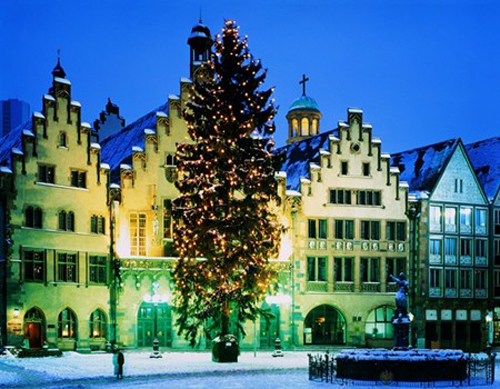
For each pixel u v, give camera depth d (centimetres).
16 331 5262
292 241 6469
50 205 5559
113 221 5884
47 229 5525
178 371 4222
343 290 6600
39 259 5472
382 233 6762
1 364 4497
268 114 5222
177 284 5125
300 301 6450
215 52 5169
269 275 5141
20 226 5369
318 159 6906
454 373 3781
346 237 6675
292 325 6406
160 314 6009
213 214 4994
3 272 5269
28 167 5459
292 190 6656
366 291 6669
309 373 3872
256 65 5181
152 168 6094
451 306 6950
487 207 7200
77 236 5688
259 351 6141
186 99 6222
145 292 5900
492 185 7412
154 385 3544
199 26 6569
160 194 6103
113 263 5847
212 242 4925
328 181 6656
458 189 7094
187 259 5316
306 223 6556
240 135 5094
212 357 4969
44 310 5447
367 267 6719
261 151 5144
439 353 3800
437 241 6950
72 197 5688
